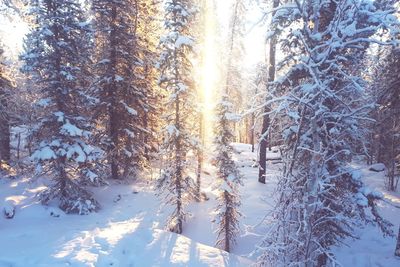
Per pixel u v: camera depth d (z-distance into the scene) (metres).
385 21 8.53
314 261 9.03
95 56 22.30
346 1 8.20
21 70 17.08
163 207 19.28
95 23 21.64
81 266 10.92
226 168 16.22
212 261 12.88
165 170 17.94
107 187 21.30
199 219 18.80
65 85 17.17
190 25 18.81
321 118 9.01
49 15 16.52
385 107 15.95
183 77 18.28
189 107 18.12
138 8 23.84
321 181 8.83
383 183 30.47
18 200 17.45
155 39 26.22
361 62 10.52
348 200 11.68
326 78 9.08
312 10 9.11
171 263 12.22
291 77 11.27
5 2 21.16
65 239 13.10
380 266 15.28
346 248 17.38
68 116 17.12
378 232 19.08
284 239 9.09
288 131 11.52
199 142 18.09
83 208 17.28
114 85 21.23
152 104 24.83
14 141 31.77
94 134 20.41
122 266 11.71
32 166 19.47
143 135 24.34
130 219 17.31
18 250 11.95
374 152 35.59
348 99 10.74
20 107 23.12
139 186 22.14
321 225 11.13
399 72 15.34
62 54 17.00
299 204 8.75
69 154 16.55
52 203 17.61
